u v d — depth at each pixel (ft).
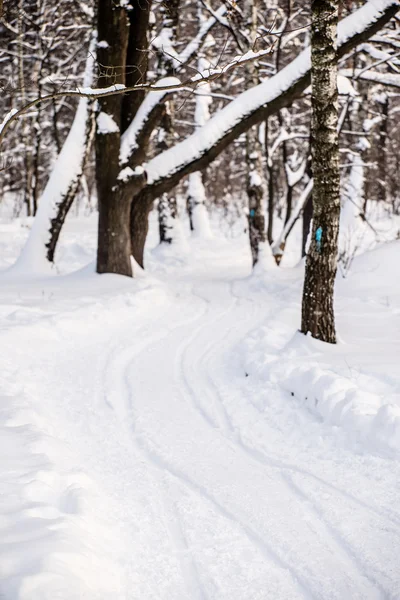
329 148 23.66
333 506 13.25
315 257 24.44
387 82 43.93
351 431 16.25
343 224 63.52
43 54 65.10
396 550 11.55
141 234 44.98
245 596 10.23
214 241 73.20
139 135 40.06
